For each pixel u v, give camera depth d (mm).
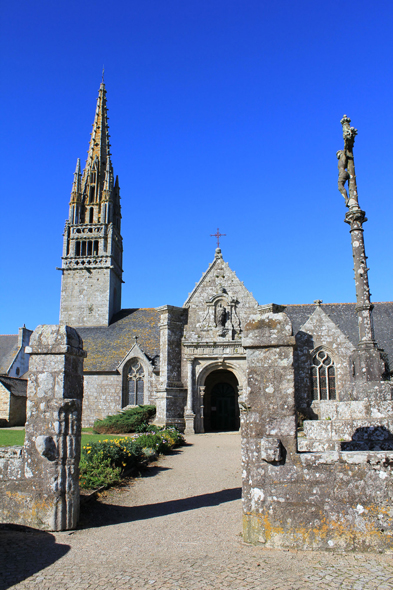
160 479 13172
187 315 30938
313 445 8305
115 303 46312
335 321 34438
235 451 19172
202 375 29734
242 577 5453
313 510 6434
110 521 8641
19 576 5727
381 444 10664
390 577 5301
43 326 8375
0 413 34844
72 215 46344
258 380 7000
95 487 10953
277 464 6664
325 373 27281
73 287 44156
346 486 6402
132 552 6684
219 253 32281
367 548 6184
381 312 34406
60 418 7996
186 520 8531
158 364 35469
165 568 5938
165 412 28516
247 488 6793
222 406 33906
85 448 13695
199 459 17203
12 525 7816
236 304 30922
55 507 7766
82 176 49531
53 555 6547
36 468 7922
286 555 6160
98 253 44844
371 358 14414
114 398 35594
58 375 8109
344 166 16656
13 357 46250
